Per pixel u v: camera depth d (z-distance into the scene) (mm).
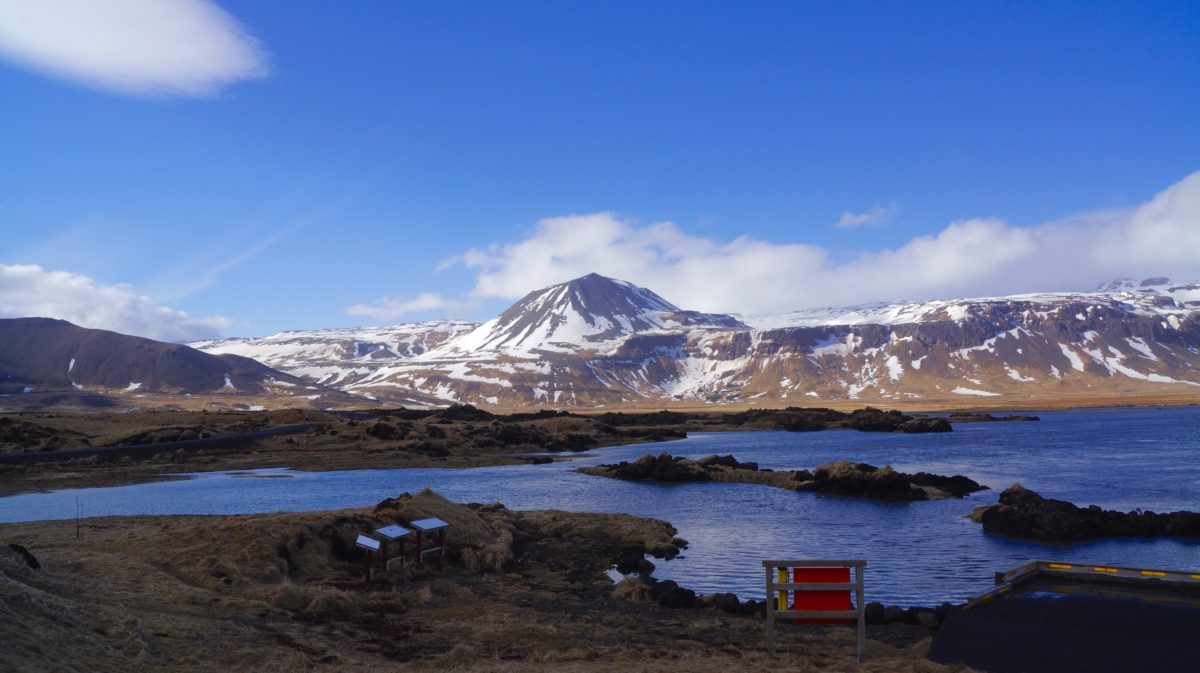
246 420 157000
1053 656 20266
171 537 35281
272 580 31422
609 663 21672
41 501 67375
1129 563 42688
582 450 143500
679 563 42312
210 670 18125
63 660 16094
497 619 27484
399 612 28266
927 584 37562
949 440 147500
